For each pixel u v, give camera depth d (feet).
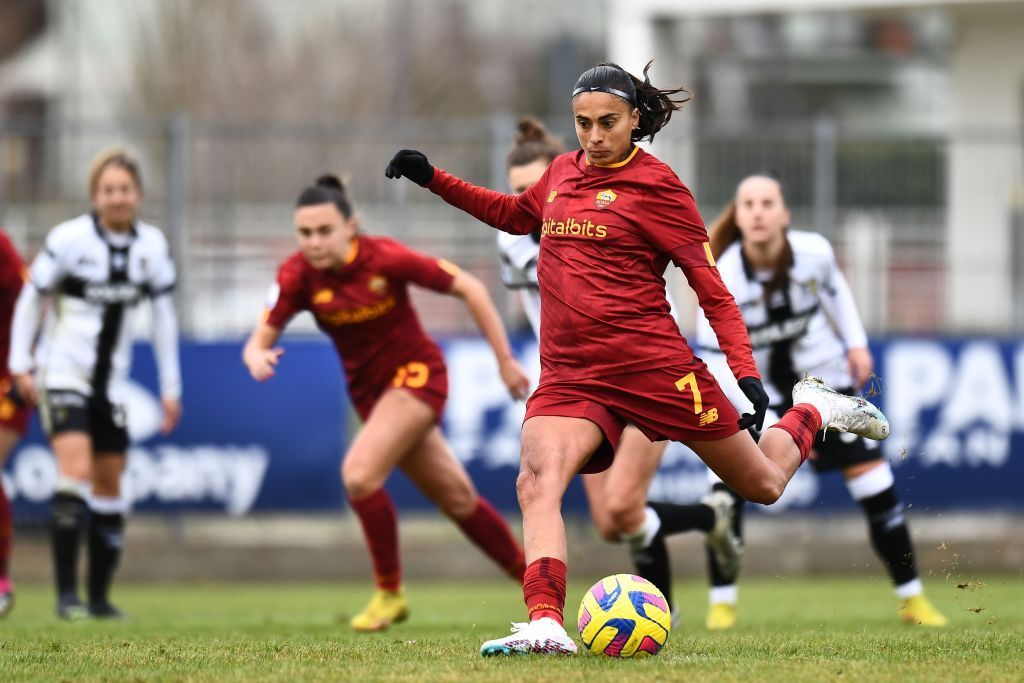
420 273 91.86
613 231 61.57
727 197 159.94
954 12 213.66
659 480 152.66
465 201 66.80
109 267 107.04
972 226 161.27
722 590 95.81
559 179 63.77
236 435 153.28
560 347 63.00
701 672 56.70
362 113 341.82
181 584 160.66
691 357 62.85
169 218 154.30
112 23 333.42
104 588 109.91
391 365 93.35
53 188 154.51
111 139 154.92
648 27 215.10
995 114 220.84
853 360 97.50
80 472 106.93
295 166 156.15
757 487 65.10
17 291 108.99
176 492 152.97
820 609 115.34
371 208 156.15
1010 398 157.28
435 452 95.91
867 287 160.76
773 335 95.91
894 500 96.99
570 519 156.66
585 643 61.98
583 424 61.82
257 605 126.72
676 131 159.74
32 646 72.23
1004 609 112.47
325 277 91.81
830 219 160.35
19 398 109.09
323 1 353.72
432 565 163.22
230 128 155.63
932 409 156.35
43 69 340.59
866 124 246.68
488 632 83.66
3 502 109.19
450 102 366.02
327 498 153.89
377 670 57.98
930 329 160.76
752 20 228.43
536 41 379.55
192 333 154.20
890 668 59.16
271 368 91.40
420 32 373.40
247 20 339.98
